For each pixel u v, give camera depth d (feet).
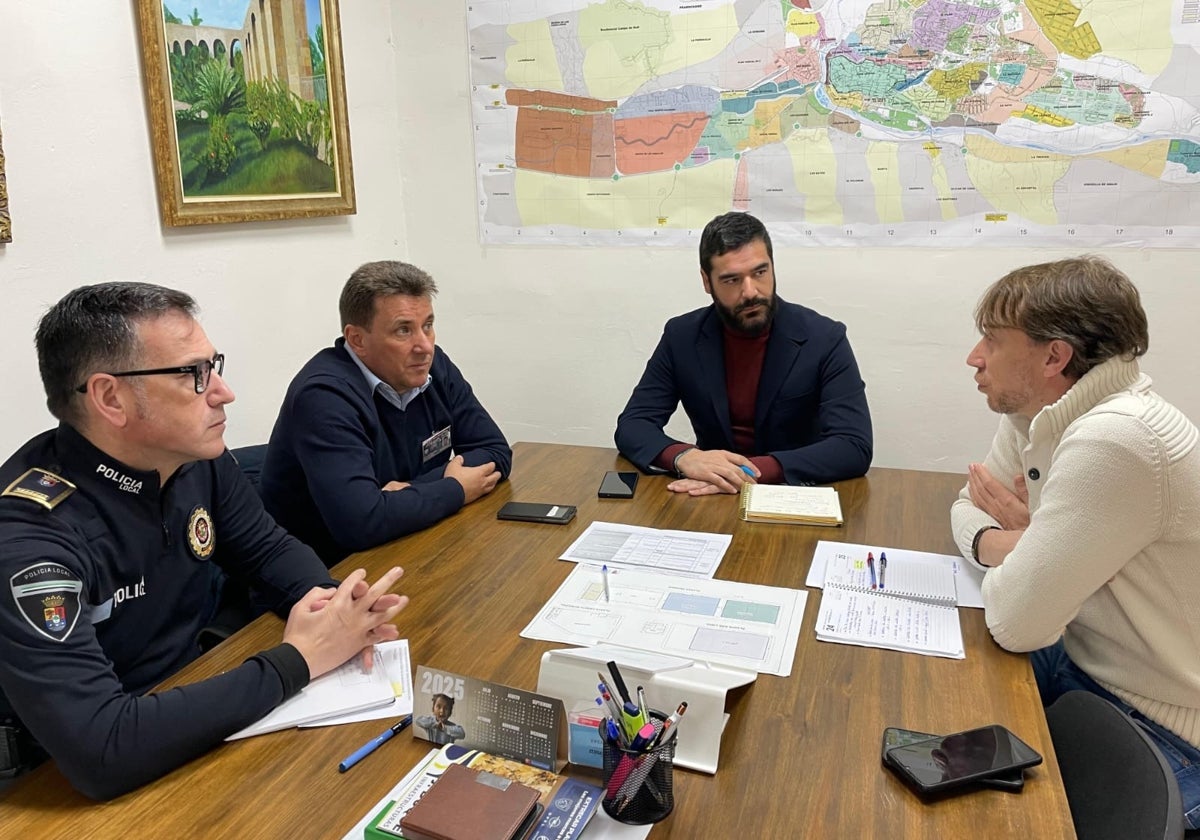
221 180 7.52
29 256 5.99
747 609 4.24
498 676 3.69
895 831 2.75
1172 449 3.66
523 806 2.75
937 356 8.68
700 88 8.81
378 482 6.17
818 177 8.63
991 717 3.34
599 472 6.70
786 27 8.40
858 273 8.74
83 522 3.76
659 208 9.23
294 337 8.65
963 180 8.22
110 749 3.03
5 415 5.91
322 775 3.12
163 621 4.25
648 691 3.18
